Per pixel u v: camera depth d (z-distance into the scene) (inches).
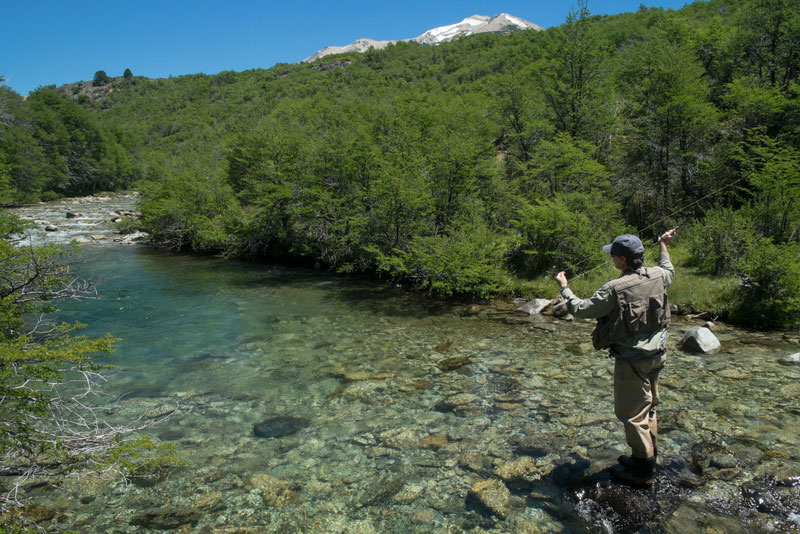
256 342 342.0
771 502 142.3
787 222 426.0
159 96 6294.3
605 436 188.4
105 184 2908.5
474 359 294.4
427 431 201.0
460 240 504.4
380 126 828.0
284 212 708.0
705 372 253.9
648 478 156.7
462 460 176.2
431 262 494.0
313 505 153.0
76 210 1577.3
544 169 581.6
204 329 377.4
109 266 693.9
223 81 6456.7
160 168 1200.8
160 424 215.0
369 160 657.0
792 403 211.6
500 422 206.1
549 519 140.2
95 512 150.9
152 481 168.9
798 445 174.6
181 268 678.5
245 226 763.4
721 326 346.6
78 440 139.9
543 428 198.1
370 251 586.9
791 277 334.6
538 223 490.3
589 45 698.2
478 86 2470.5
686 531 131.2
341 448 189.9
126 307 450.6
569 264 482.3
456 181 577.6
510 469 168.2
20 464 167.3
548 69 740.7
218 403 237.8
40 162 2171.5
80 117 2864.2
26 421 138.4
